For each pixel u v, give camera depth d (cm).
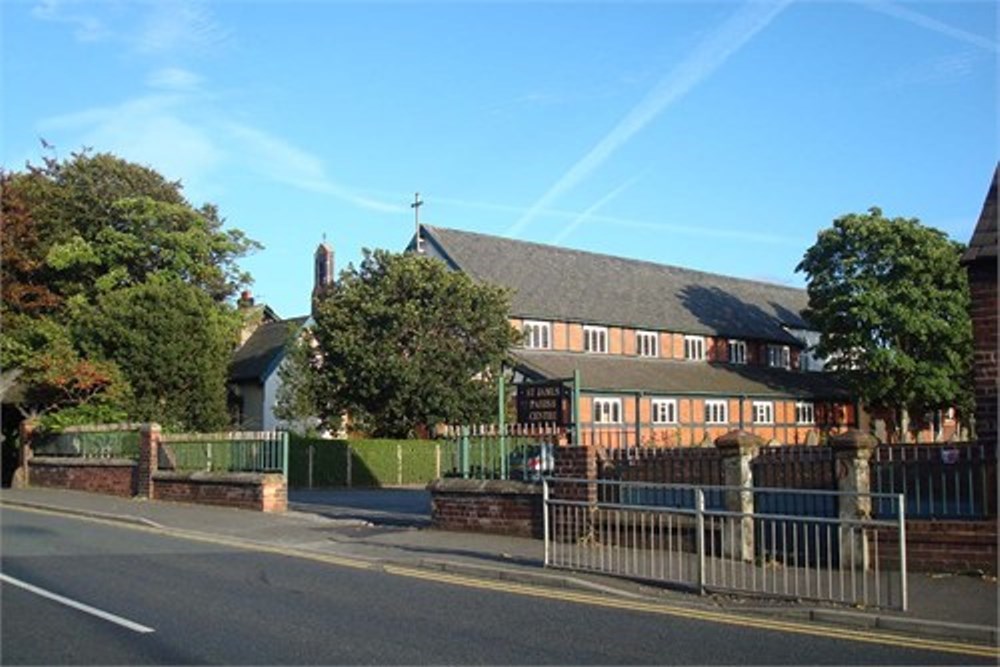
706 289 6047
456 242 4922
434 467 3994
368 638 866
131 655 802
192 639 862
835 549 1209
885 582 1098
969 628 873
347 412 4028
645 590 1114
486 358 3894
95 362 3162
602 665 768
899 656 803
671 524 1278
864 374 4653
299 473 3612
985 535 1125
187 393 3431
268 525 1855
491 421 3844
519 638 868
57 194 4084
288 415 4109
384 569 1324
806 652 816
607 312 5059
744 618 964
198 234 4200
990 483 1131
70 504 2342
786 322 6219
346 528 1792
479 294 3928
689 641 858
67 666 768
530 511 1564
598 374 4594
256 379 4841
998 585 1076
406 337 3862
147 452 2492
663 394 4716
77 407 3044
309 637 870
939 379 4481
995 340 1295
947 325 4472
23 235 3828
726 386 5138
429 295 3884
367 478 3803
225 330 4169
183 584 1180
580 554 1305
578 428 1576
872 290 4588
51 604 1033
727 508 1296
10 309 3688
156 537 1731
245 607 1021
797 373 6006
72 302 3688
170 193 4497
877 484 1206
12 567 1324
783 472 1272
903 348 4634
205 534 1759
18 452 3278
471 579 1232
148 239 4103
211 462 2347
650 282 5734
